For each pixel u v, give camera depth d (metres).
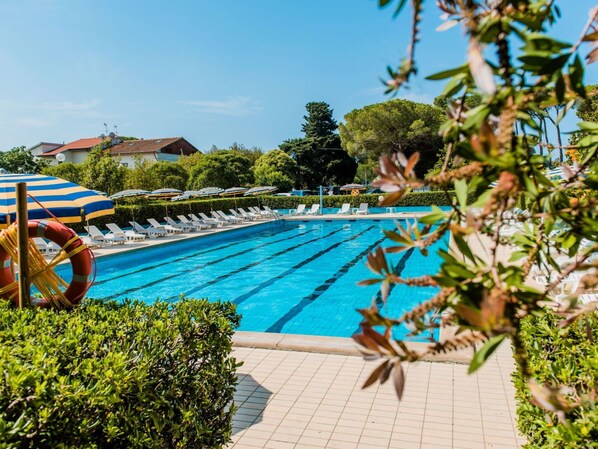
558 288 7.72
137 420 3.17
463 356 5.99
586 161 1.32
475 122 0.93
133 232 20.39
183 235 21.67
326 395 5.37
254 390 5.54
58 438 2.54
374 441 4.45
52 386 2.65
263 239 22.78
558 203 1.29
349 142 44.41
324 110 66.38
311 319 10.26
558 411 0.98
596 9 0.88
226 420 4.38
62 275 14.77
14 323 3.93
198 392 4.07
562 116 1.33
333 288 12.91
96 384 2.78
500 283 1.00
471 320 0.81
